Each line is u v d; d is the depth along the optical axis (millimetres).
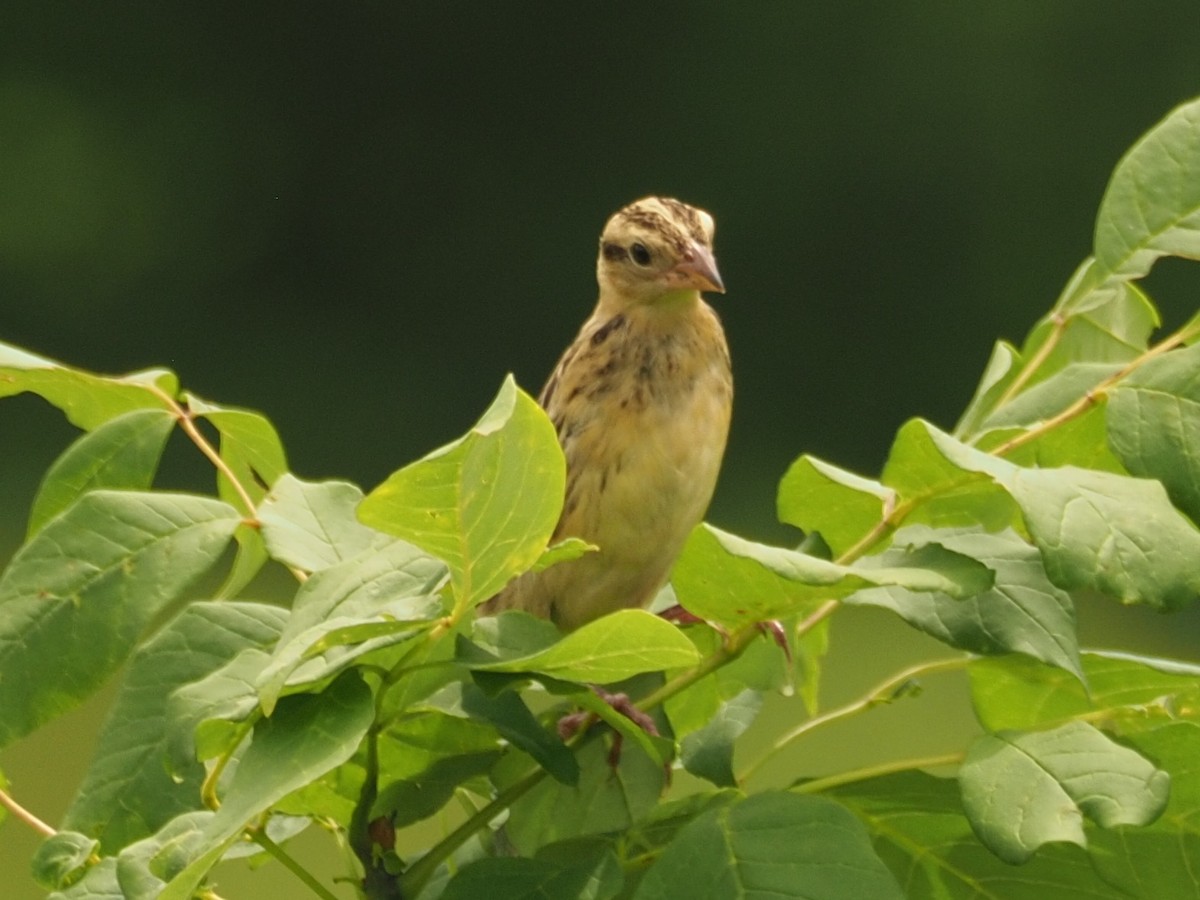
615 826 6320
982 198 46750
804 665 6855
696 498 9852
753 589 5652
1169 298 40344
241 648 6066
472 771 6027
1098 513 5445
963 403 46312
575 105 49875
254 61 50438
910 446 5824
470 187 50031
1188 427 5945
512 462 5176
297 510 6379
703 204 48062
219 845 4859
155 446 6906
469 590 5363
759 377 46688
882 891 5172
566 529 9695
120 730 5973
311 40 50812
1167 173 6871
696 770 6500
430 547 5266
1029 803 5203
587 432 9664
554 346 49812
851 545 6277
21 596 6035
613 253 9945
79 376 6938
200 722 5230
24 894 18484
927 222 47031
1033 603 5879
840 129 47250
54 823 18812
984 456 5633
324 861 16812
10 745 5934
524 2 50062
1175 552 5379
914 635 25875
